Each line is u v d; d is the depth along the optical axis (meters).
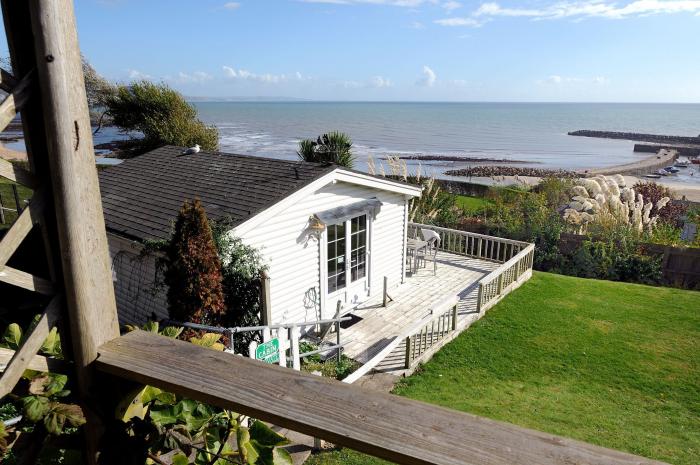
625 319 9.11
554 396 6.39
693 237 13.41
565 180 17.22
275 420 1.25
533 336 8.40
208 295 6.34
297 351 6.56
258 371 1.43
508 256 13.85
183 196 8.76
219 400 1.34
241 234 7.38
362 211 9.62
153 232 7.41
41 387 1.55
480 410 5.89
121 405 1.62
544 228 13.44
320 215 8.76
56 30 1.36
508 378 6.96
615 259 12.38
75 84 1.43
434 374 7.10
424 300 10.33
